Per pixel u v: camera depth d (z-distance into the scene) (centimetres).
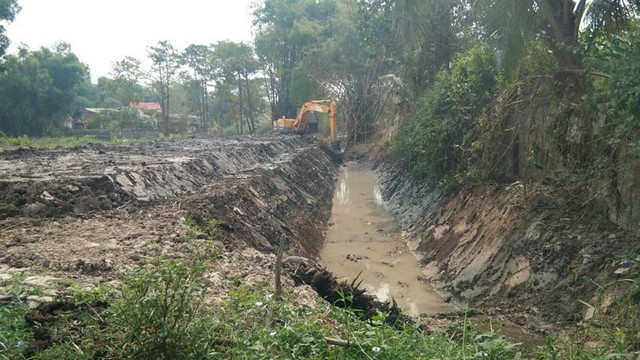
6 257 691
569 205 948
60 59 5212
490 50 1255
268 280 712
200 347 406
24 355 413
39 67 4928
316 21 4606
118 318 412
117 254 727
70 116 6372
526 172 1080
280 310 527
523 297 859
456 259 1129
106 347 407
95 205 1019
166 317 401
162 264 453
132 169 1262
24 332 444
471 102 1463
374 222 1797
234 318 489
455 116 1537
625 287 673
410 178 2038
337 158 3472
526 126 1164
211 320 438
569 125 998
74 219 941
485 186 1274
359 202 2222
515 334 752
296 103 4447
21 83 4719
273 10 4825
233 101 5616
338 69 3919
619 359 478
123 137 4778
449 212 1382
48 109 5162
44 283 573
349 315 573
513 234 988
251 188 1406
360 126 4006
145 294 407
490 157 1297
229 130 7169
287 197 1634
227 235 962
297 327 463
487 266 1002
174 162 1498
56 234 834
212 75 5578
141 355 388
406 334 495
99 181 1114
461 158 1492
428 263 1239
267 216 1266
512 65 1093
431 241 1350
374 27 2100
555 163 1036
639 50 757
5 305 505
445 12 2073
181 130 6450
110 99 8044
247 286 616
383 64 3647
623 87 748
